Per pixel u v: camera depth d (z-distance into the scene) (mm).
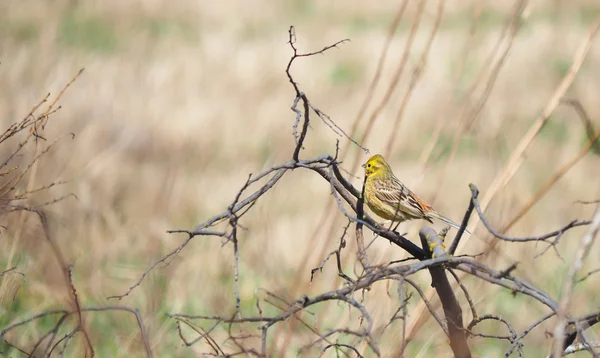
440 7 10750
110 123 19953
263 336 6023
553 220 15078
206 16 35094
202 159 18781
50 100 19406
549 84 23438
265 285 12406
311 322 11055
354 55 27609
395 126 10102
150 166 18344
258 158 19266
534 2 10625
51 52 24359
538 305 11984
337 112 22094
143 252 13695
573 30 29594
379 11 35250
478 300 10008
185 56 28234
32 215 12727
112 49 29422
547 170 17281
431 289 8484
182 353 10797
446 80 22953
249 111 22328
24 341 10516
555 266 13094
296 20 34500
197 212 15695
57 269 11961
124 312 11703
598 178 17203
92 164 16391
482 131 15656
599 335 9398
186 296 12047
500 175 8852
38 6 34094
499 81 23703
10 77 20859
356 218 6855
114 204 15414
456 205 15922
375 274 6082
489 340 11422
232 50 28969
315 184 17797
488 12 32656
